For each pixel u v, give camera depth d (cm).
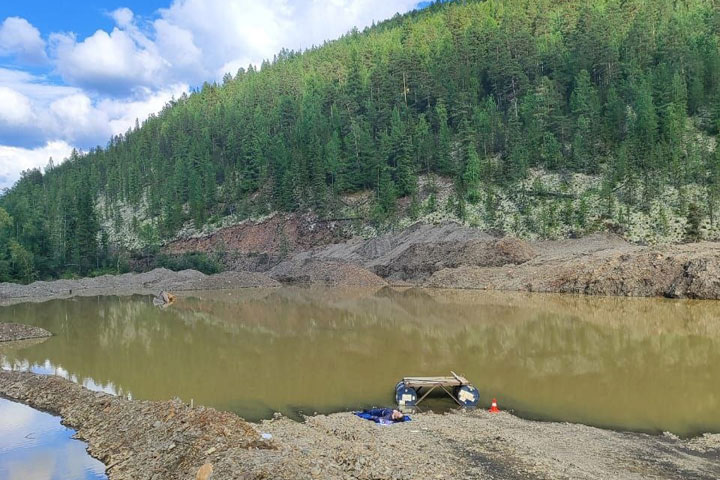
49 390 2622
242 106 18438
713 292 5788
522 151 10812
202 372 3150
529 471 1535
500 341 3881
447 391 2583
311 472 1412
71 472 1720
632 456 1747
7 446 1964
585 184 9906
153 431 1861
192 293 8306
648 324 4412
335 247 11181
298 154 13475
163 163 17250
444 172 11800
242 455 1505
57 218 13638
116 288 9612
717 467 1647
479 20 16862
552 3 16738
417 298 6744
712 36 12106
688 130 10231
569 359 3294
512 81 13150
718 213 8069
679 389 2636
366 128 13525
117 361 3472
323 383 2883
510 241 8425
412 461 1605
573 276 6888
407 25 19400
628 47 12538
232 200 14250
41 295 8812
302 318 5259
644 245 7812
